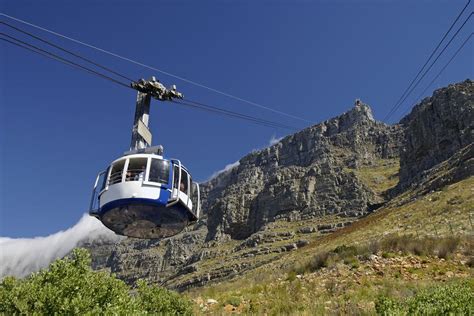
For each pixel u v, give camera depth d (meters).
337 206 182.38
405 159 167.00
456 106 146.25
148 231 18.94
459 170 93.69
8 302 13.16
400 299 20.27
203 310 24.28
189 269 169.62
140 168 17.22
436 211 66.62
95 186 18.25
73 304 13.06
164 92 19.72
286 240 158.50
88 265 15.96
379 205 170.62
